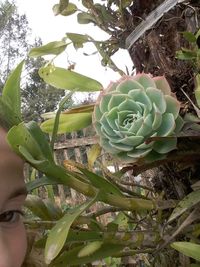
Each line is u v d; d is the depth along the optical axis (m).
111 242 0.39
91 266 0.45
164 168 0.44
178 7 0.43
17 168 0.34
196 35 0.39
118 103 0.38
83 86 0.44
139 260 0.55
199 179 0.42
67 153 1.84
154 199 0.41
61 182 0.36
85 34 0.48
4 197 0.33
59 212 0.41
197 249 0.36
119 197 0.38
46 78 0.44
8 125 0.34
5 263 0.34
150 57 0.46
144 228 0.43
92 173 0.37
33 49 0.48
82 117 0.44
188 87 0.42
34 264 0.45
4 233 0.34
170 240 0.38
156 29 0.44
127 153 0.38
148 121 0.36
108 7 0.48
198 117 0.39
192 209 0.39
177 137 0.38
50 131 0.44
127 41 0.46
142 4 0.46
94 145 0.46
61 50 0.48
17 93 0.36
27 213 0.46
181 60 0.43
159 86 0.38
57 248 0.32
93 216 0.41
